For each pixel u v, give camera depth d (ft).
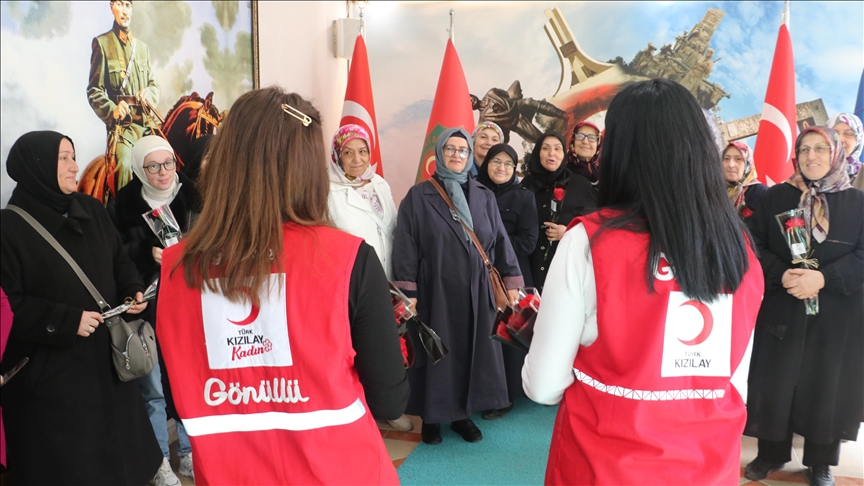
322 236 2.72
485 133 10.84
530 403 9.96
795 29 12.27
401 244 8.14
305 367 2.62
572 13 12.95
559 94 13.19
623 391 2.90
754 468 7.39
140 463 5.97
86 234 5.64
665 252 2.82
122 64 6.86
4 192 5.42
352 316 2.73
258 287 2.57
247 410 2.71
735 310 2.91
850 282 6.52
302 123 2.79
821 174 6.74
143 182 6.93
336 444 2.69
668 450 2.83
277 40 10.75
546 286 3.14
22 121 5.51
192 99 8.25
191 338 2.71
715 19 12.50
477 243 8.18
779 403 6.97
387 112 13.97
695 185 2.84
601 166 3.19
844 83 12.14
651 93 2.95
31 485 5.20
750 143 12.66
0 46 5.27
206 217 2.70
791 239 6.63
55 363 5.24
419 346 8.07
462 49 13.47
